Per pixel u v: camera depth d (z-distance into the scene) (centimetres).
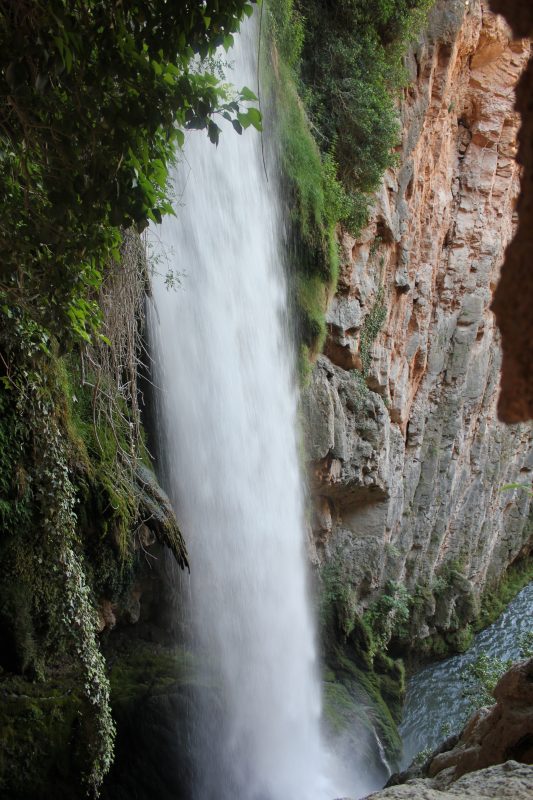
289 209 1542
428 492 2288
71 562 895
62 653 957
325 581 1830
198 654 1359
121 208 500
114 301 923
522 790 368
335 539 1877
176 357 1297
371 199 1752
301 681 1633
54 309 596
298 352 1602
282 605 1584
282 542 1570
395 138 1719
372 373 1858
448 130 2300
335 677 1770
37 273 607
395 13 1714
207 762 1241
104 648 1256
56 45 444
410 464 2228
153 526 1059
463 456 2469
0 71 467
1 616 880
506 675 578
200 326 1349
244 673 1451
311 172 1554
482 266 2417
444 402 2377
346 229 1705
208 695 1281
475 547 2572
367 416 1791
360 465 1780
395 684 1861
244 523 1458
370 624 1928
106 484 970
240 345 1443
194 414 1330
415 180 2039
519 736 533
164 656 1300
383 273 1866
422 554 2273
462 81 2367
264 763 1420
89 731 927
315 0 1648
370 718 1686
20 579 880
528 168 143
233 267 1418
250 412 1458
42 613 909
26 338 788
